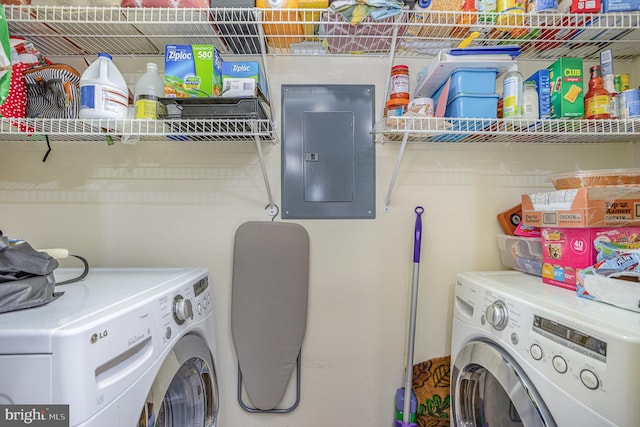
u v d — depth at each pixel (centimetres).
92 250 137
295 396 138
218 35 121
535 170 142
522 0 108
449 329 141
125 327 67
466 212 141
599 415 62
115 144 138
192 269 121
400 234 140
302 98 138
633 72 141
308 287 138
